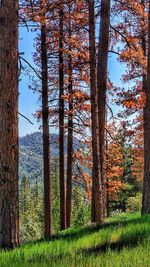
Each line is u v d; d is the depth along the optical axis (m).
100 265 5.61
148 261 5.58
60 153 23.89
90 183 26.02
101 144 16.30
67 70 22.45
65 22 21.52
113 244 7.88
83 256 6.45
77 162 25.50
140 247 6.75
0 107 9.55
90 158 25.42
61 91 23.06
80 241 8.62
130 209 55.50
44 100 20.17
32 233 47.72
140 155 28.52
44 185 20.27
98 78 16.62
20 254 7.41
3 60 9.58
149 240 7.27
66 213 25.52
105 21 16.67
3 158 9.47
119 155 26.53
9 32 9.63
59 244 8.64
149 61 14.34
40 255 7.28
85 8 18.08
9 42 9.62
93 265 5.65
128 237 8.04
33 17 15.96
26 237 46.59
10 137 9.52
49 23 20.73
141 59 16.53
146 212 13.63
